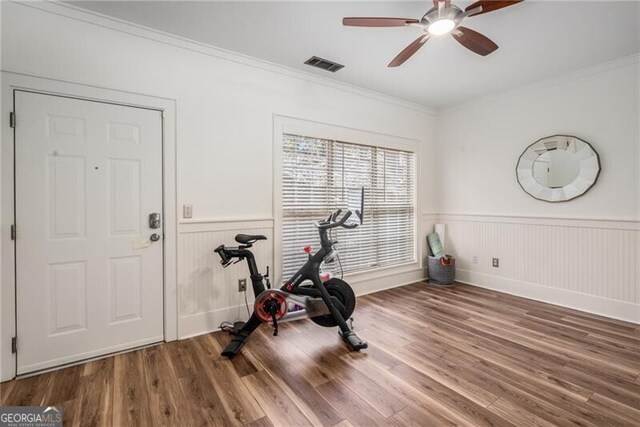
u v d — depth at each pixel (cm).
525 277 360
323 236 262
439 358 223
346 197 360
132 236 236
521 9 215
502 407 170
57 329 211
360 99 365
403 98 400
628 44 263
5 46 194
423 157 436
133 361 220
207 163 267
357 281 371
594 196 309
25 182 200
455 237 432
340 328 251
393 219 409
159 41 243
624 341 248
